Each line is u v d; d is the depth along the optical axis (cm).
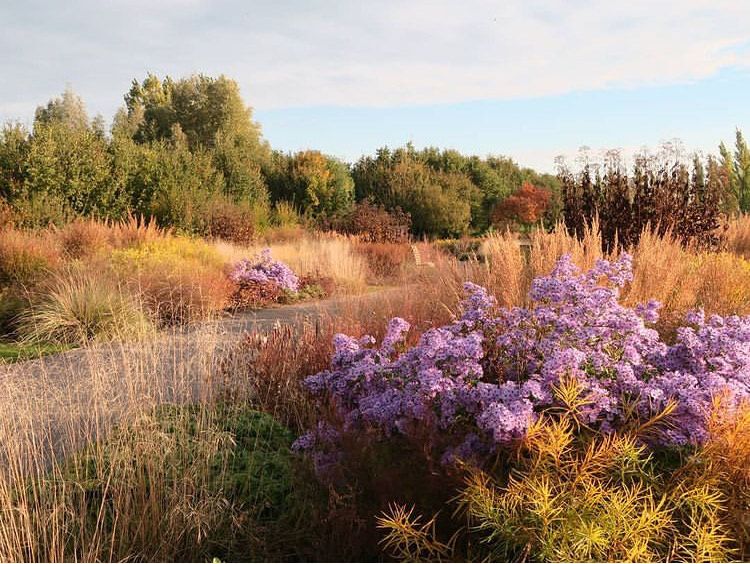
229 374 543
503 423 283
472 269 736
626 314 365
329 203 3294
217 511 349
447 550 283
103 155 2011
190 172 2252
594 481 285
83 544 320
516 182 4788
